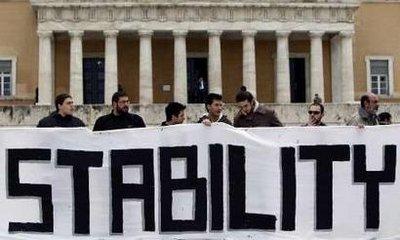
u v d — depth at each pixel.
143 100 60.81
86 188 14.04
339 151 14.27
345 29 62.66
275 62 65.75
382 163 14.34
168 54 65.69
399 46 67.81
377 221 14.23
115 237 13.95
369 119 18.59
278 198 14.10
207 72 66.81
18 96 64.31
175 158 14.12
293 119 49.94
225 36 64.81
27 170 14.03
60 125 16.50
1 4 64.88
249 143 14.18
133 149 14.12
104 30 60.56
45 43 60.28
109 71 60.62
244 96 17.11
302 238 14.05
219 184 14.09
